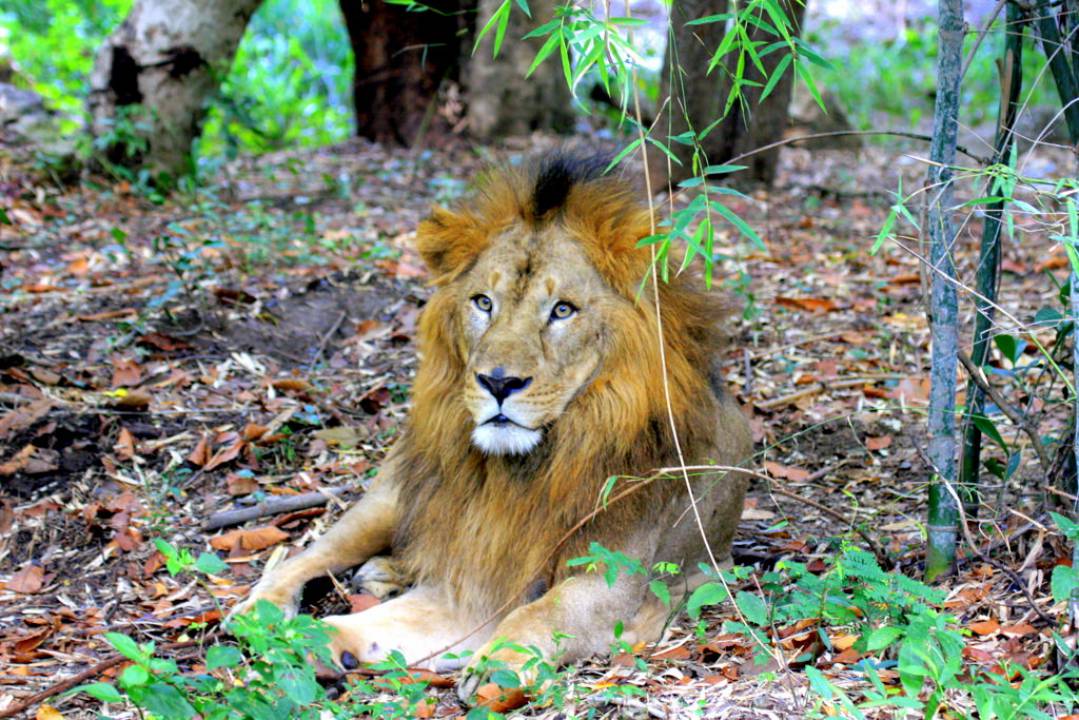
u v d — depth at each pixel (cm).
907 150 2108
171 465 902
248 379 1032
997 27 686
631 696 553
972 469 707
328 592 750
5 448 896
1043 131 582
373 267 1257
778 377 1054
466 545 682
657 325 648
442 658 620
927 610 543
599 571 652
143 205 1538
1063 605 595
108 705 602
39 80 2477
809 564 736
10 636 701
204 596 752
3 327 1078
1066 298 690
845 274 1303
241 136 2311
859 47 2825
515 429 627
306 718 503
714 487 716
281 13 3008
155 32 1606
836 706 518
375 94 2061
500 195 666
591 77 2200
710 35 1255
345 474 905
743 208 1586
